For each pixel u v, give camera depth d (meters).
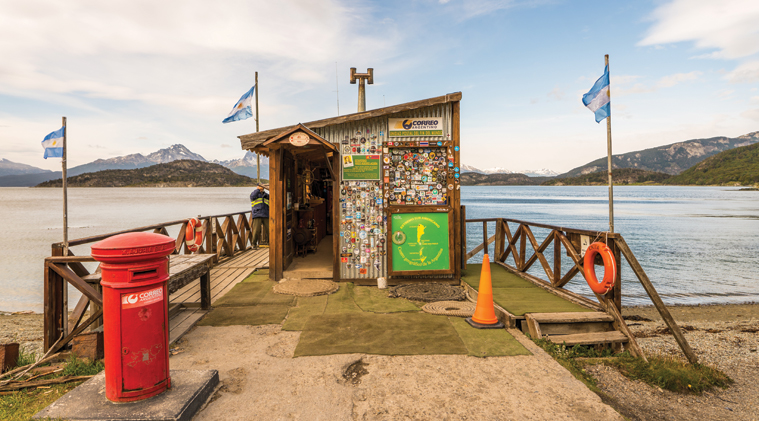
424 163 6.29
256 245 10.62
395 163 6.28
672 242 21.47
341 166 6.20
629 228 29.58
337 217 6.20
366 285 6.20
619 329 4.19
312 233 8.49
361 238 6.22
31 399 2.78
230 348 3.63
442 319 4.48
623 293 10.30
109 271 2.43
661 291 10.58
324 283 5.96
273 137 6.02
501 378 3.08
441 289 5.73
